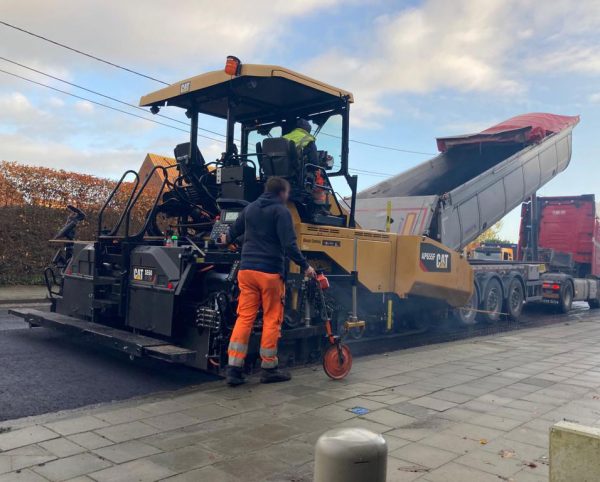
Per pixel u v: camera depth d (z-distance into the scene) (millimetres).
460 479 3260
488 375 6172
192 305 5723
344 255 7051
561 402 5027
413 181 12281
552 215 17281
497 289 12641
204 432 3973
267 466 3381
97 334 6129
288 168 6105
